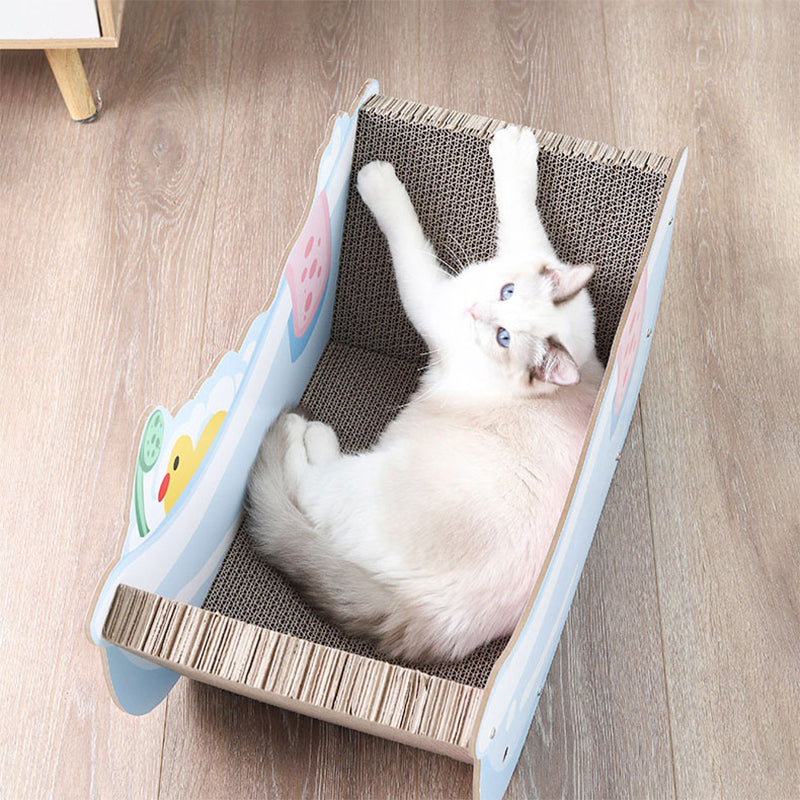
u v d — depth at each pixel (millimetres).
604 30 1823
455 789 1169
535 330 1128
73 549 1303
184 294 1519
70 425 1397
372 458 1167
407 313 1284
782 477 1384
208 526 1126
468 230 1274
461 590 1085
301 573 1144
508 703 917
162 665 992
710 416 1432
